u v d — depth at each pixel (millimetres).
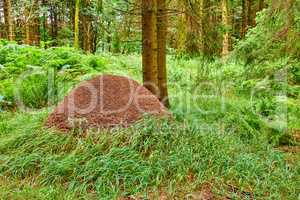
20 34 19609
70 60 9898
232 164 5184
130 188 4613
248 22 18031
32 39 17016
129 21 7449
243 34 18250
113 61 12320
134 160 4984
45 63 9492
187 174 4906
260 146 6105
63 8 18641
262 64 7074
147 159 5074
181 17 7535
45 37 19844
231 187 4727
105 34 14680
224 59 7516
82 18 17078
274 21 6457
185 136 5613
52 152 5312
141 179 4703
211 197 4488
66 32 18828
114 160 4957
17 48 10250
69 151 5328
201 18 7285
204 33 7324
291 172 5211
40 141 5438
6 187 4609
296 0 6105
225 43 14578
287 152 6168
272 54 6773
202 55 7430
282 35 6262
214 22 7438
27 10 16578
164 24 7270
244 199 4457
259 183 4789
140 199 4410
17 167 5055
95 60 10492
